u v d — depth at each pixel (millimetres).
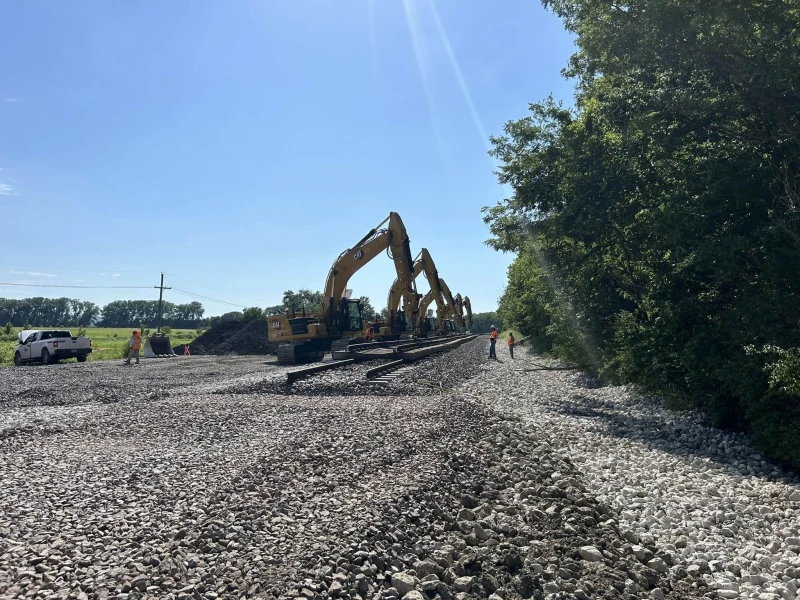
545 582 4738
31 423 10977
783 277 9625
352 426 10023
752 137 10750
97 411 12680
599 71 14344
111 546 4727
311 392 16719
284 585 4164
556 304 22250
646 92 11523
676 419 12750
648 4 10039
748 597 4840
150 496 6031
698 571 5297
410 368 22172
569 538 5656
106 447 8703
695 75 10766
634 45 10945
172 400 14172
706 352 11078
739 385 9969
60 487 6371
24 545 4699
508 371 24938
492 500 6809
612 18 11203
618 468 8562
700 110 10617
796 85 9359
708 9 9547
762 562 5488
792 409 9047
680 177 11648
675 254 11594
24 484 6516
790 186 9727
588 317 20094
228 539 4965
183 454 8070
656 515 6668
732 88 10383
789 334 9312
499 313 80125
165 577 4223
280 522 5410
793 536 6188
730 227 10219
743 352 10219
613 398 16281
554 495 6984
